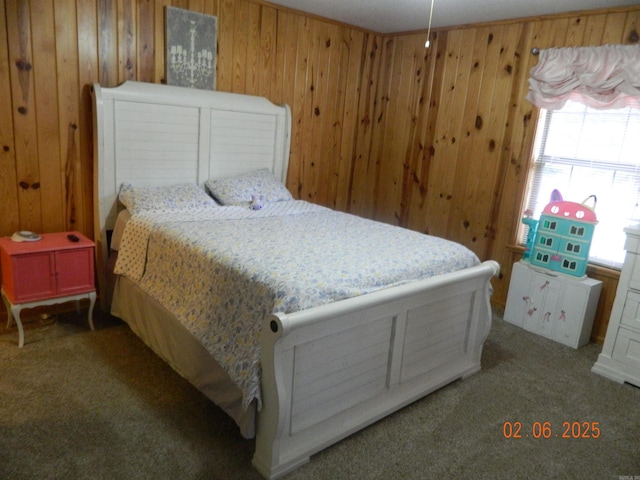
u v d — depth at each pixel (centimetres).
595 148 334
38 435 200
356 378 210
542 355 310
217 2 345
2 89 273
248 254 223
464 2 326
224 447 201
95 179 307
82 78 299
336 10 377
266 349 173
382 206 479
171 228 266
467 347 271
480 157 394
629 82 298
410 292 213
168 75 332
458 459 205
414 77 435
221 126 355
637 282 271
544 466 204
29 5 273
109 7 300
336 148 454
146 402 229
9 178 285
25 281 263
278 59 390
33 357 261
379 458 202
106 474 181
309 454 195
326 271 209
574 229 323
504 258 387
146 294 271
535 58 352
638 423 240
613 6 308
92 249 284
